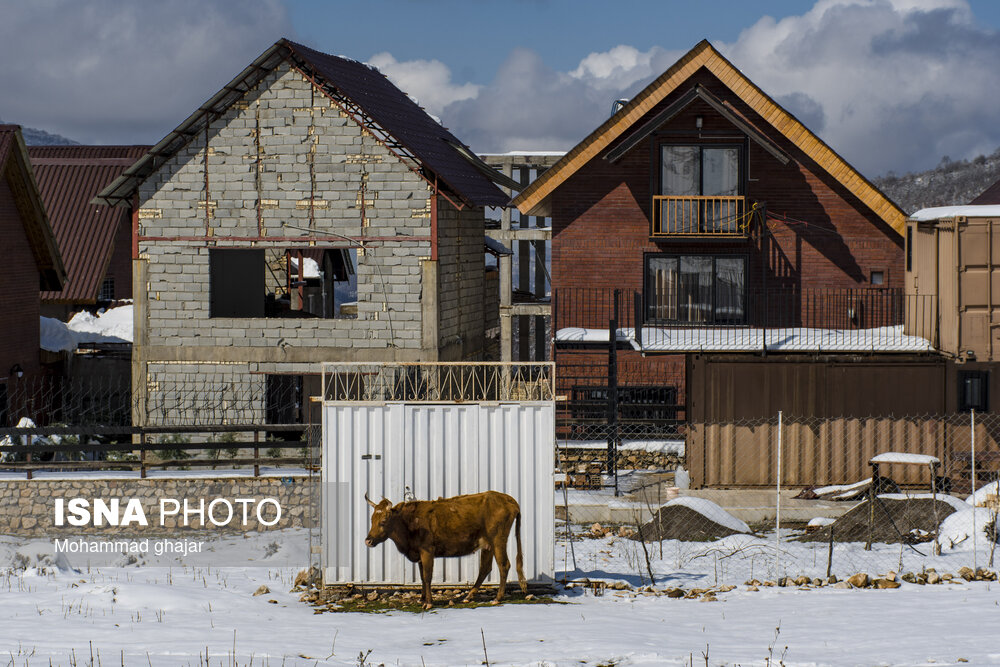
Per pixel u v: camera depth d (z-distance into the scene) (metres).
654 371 30.80
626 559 20.36
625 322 31.23
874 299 30.94
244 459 25.97
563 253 31.34
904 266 30.86
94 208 47.88
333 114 31.70
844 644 12.25
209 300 32.16
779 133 30.77
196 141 31.95
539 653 12.30
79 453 30.03
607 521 24.48
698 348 27.12
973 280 25.94
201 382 32.25
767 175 31.02
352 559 17.12
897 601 15.32
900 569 18.27
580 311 31.39
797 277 31.08
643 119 30.98
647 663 11.60
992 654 11.32
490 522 16.48
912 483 26.47
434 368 31.67
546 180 30.83
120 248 49.94
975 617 13.64
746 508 24.45
